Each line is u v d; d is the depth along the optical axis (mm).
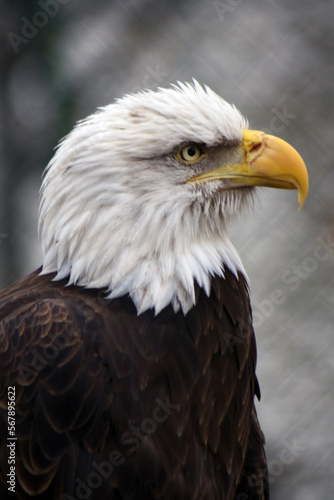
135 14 11789
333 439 12906
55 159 7625
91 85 11352
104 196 7336
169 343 7121
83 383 6766
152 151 7418
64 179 7461
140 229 7352
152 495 6906
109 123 7465
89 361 6812
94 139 7395
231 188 7914
